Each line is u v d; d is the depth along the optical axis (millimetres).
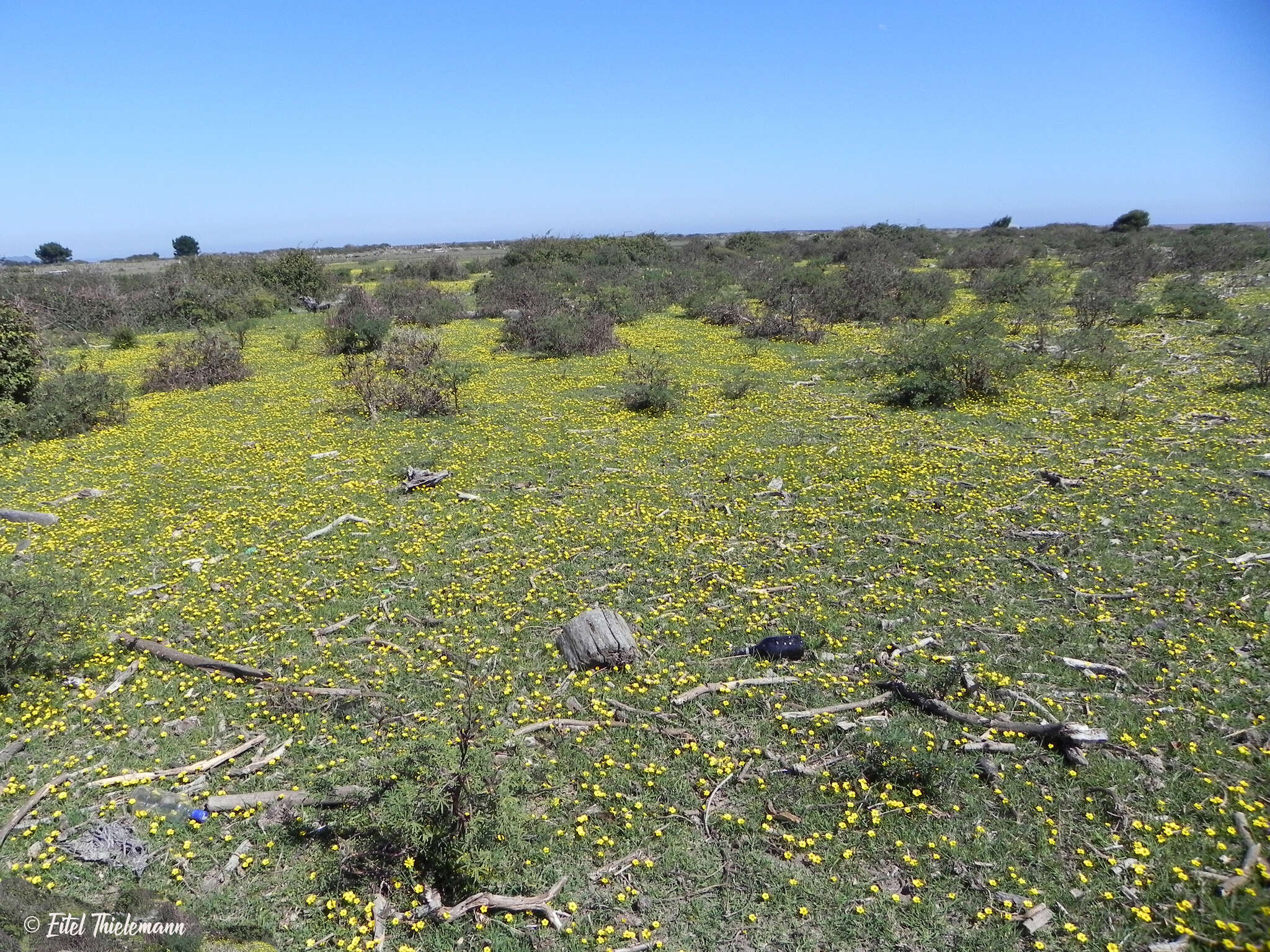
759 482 10773
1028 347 18328
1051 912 4184
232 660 7004
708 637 6980
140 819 5145
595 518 9766
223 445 13875
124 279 39375
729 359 19750
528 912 4387
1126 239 40938
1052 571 7672
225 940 4242
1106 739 5246
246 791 5398
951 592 7457
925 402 14562
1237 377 14547
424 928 4309
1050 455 11141
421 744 5035
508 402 16328
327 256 78375
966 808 4926
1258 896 4070
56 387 15859
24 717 6227
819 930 4199
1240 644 6301
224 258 40344
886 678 6258
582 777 5383
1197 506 8930
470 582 8234
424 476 11281
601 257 42719
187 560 9141
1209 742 5258
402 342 21891
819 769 5344
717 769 5363
